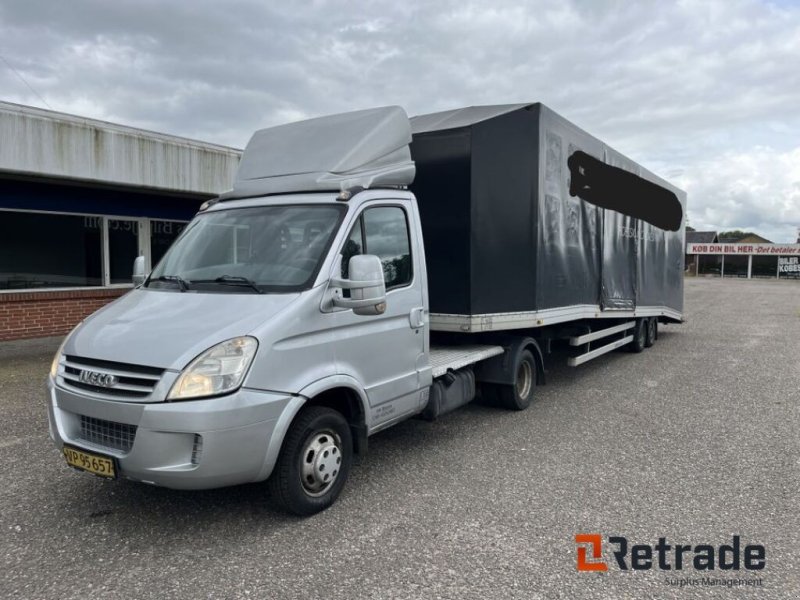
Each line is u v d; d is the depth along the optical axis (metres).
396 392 4.83
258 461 3.67
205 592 3.25
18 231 10.88
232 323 3.75
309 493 4.16
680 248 13.93
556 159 7.32
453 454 5.57
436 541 3.84
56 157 9.66
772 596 3.27
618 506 4.42
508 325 6.49
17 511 4.25
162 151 11.23
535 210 6.83
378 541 3.83
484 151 6.09
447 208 6.11
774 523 4.17
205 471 3.47
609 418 6.92
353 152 4.82
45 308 11.20
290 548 3.73
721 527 4.10
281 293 4.04
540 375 7.61
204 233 4.87
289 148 5.18
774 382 9.12
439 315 6.20
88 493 4.56
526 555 3.68
